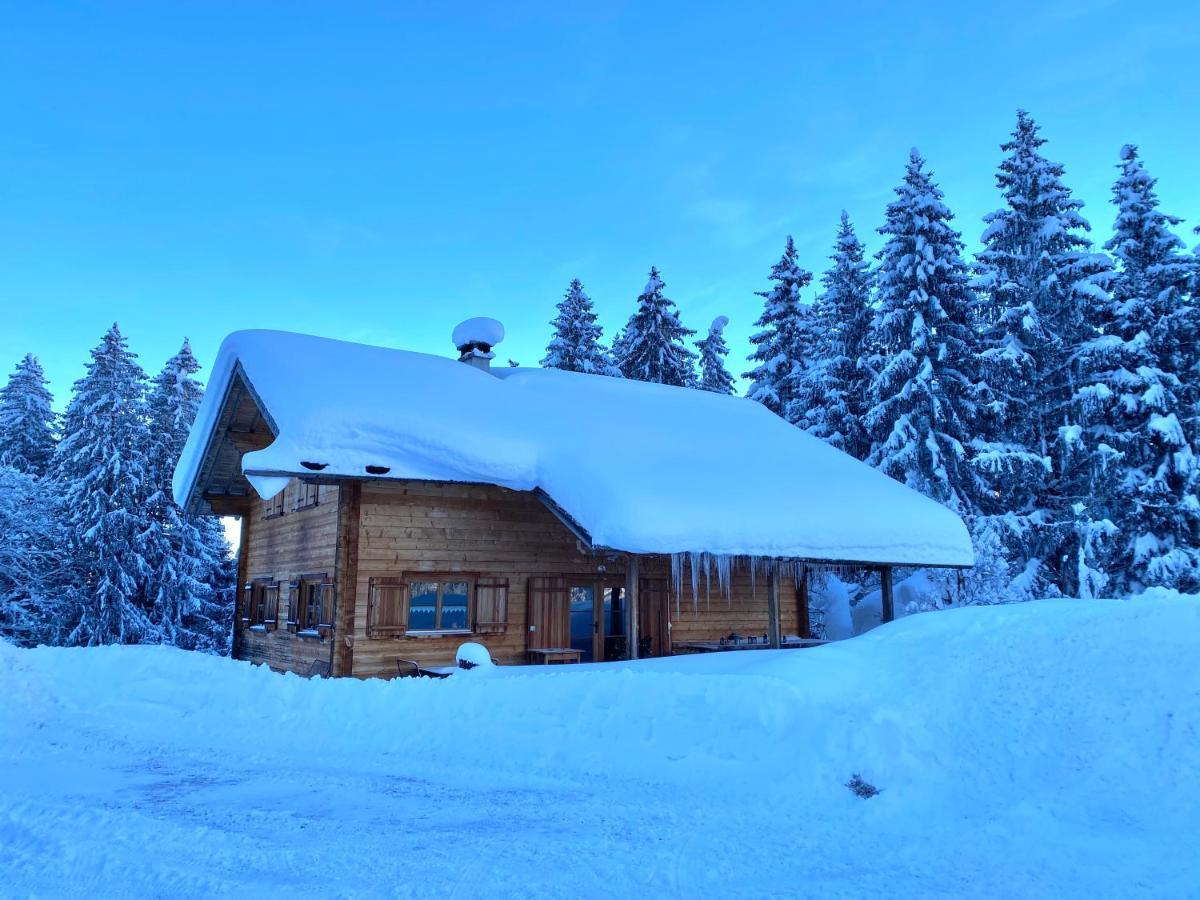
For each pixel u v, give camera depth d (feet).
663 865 16.66
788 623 63.31
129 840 17.70
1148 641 26.71
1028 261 86.38
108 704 34.35
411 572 47.34
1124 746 21.17
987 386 82.74
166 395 117.80
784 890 15.38
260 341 52.49
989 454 78.59
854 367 100.01
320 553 51.42
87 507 102.17
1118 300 86.74
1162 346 84.33
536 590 51.26
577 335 129.29
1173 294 83.71
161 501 108.58
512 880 15.81
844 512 51.34
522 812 20.30
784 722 24.25
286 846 17.66
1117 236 88.74
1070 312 85.30
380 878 15.84
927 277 83.71
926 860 16.90
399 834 18.58
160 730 30.35
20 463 127.65
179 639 110.63
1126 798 18.94
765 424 68.80
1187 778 19.15
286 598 57.21
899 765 21.66
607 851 17.44
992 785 20.86
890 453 81.87
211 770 24.75
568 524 45.85
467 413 50.90
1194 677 23.56
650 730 25.48
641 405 64.54
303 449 43.24
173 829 18.54
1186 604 29.27
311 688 32.89
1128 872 15.56
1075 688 24.89
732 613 60.59
